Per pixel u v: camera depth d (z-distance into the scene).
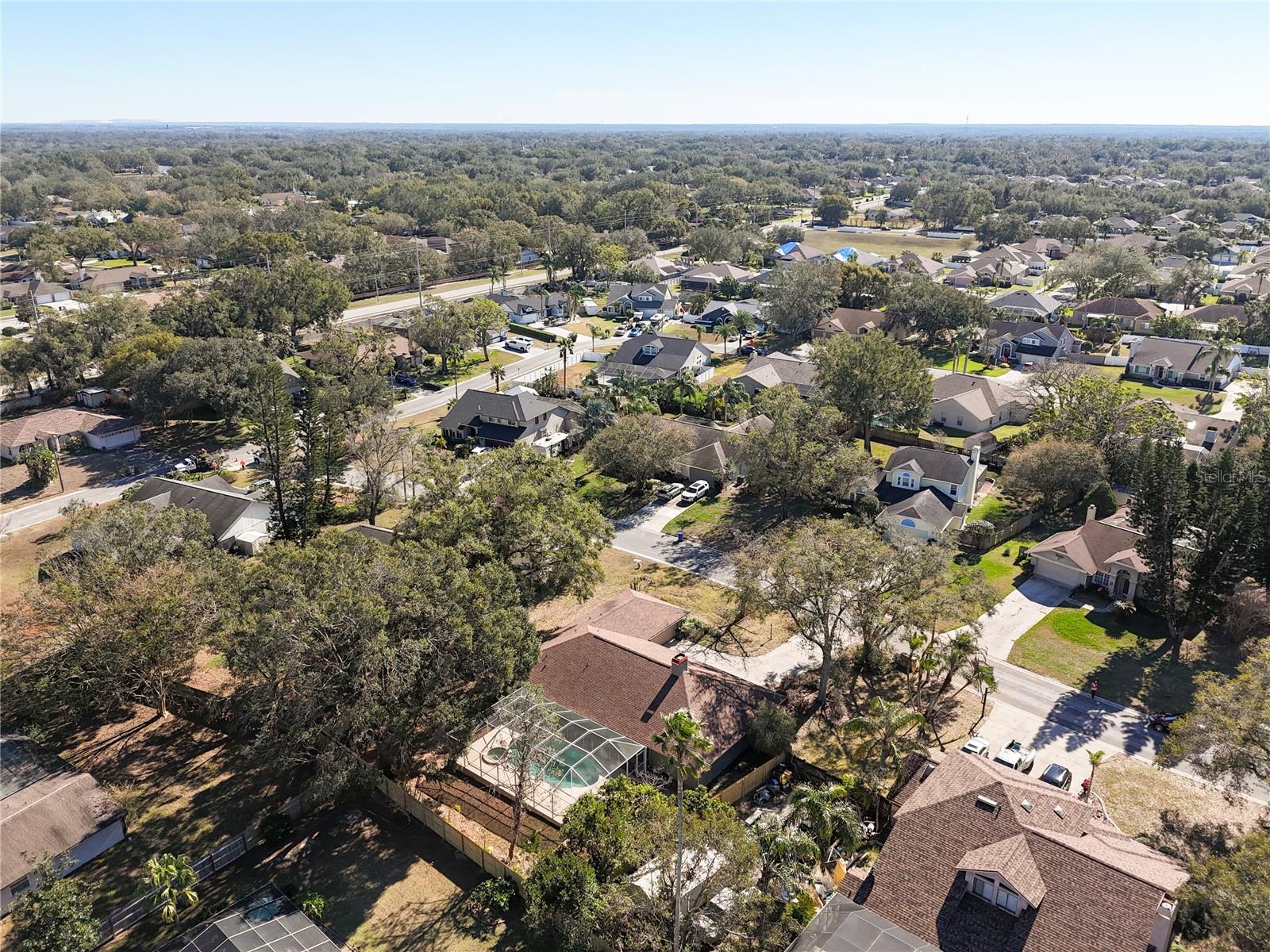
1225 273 191.62
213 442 103.38
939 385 110.75
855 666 58.28
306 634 41.91
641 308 173.50
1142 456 69.19
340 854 43.28
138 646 49.38
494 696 46.53
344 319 155.00
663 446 85.00
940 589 54.59
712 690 50.59
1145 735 50.72
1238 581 56.53
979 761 41.88
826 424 81.75
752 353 141.38
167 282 187.25
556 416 106.38
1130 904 32.34
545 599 68.00
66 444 100.88
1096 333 143.38
